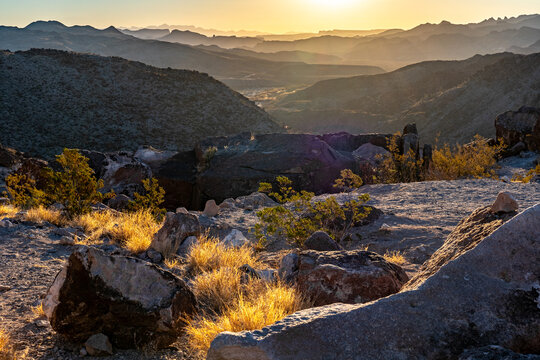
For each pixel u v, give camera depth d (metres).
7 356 3.94
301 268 5.42
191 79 133.62
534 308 3.14
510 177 21.97
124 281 4.26
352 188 17.80
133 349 4.26
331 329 3.09
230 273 5.98
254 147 26.47
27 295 5.71
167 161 26.25
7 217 10.36
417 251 8.14
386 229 9.70
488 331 3.08
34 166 17.56
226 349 3.02
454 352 2.99
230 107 127.56
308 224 8.70
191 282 6.27
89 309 4.19
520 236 3.49
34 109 103.19
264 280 5.85
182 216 8.52
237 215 12.88
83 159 11.38
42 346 4.26
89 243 8.72
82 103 110.94
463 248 3.98
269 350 2.97
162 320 4.23
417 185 16.48
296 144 25.89
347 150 29.12
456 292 3.27
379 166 24.64
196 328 4.50
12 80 110.81
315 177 24.75
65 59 126.94
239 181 24.06
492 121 193.38
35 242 8.49
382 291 4.98
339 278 5.06
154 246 8.20
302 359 2.95
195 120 117.81
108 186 21.70
